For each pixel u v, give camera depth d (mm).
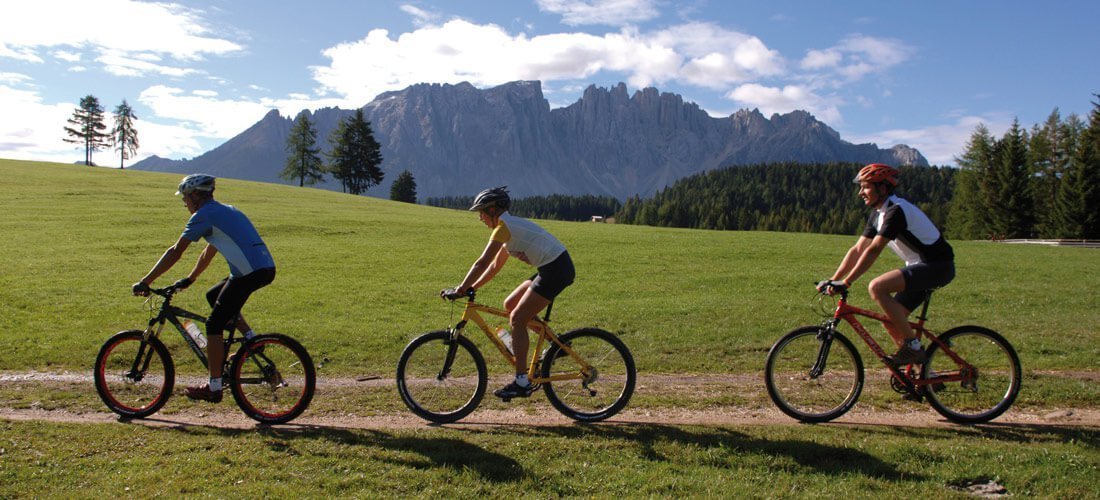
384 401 7344
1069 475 5059
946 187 180375
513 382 6465
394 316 13000
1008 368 6684
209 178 6445
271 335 6609
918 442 5797
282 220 33594
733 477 5137
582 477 5117
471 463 5359
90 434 5914
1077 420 6656
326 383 8211
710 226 168125
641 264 22000
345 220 35531
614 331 11602
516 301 6691
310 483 4965
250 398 6738
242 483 4941
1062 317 12781
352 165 108250
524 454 5562
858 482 5016
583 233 34406
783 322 12234
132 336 6691
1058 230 68312
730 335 11141
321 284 16938
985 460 5340
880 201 6480
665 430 6207
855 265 6453
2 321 11484
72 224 28469
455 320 12500
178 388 7676
